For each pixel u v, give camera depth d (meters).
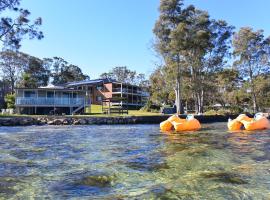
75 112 41.69
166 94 57.66
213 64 50.06
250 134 16.47
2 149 11.39
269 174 6.75
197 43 44.66
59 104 41.28
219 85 58.38
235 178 6.43
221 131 18.81
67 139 15.34
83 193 5.64
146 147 11.70
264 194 5.35
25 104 40.16
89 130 22.64
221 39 50.62
